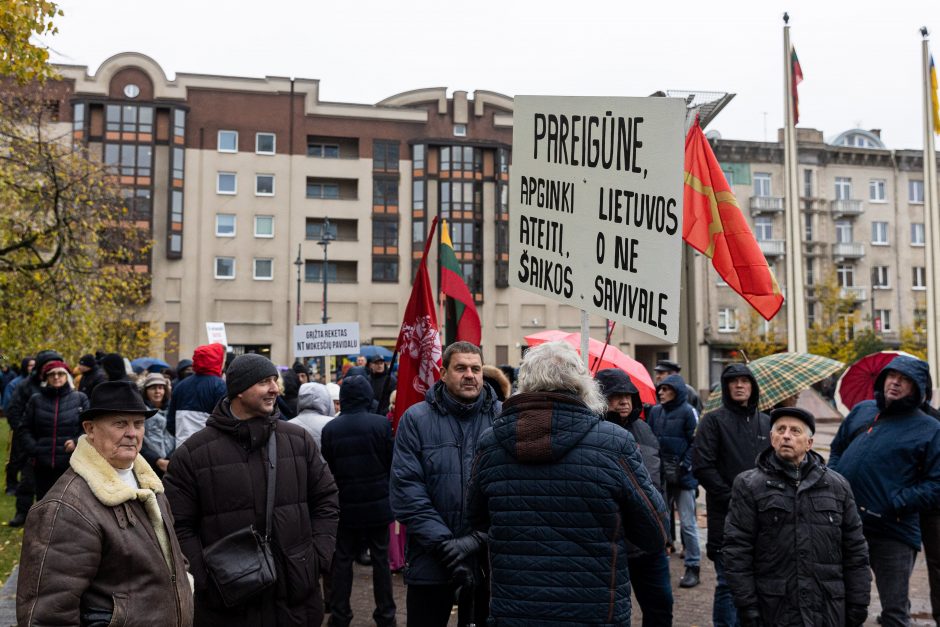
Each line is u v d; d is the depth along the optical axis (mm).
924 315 54906
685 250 10125
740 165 53250
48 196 13930
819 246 53719
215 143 49625
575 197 4051
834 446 5613
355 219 51531
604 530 2975
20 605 2625
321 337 13984
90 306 15461
